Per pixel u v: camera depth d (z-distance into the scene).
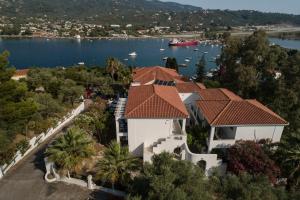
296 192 20.64
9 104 31.77
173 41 196.62
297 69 49.56
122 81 61.44
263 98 52.69
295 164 27.48
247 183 20.50
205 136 33.94
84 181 26.80
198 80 76.31
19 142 32.50
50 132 38.94
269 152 29.69
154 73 53.06
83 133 28.14
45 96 42.56
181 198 17.36
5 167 28.89
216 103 36.16
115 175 24.70
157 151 31.55
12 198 24.98
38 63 137.88
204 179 21.55
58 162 25.56
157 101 33.53
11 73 33.44
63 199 25.05
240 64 55.88
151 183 19.09
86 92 59.06
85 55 160.75
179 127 35.34
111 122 39.44
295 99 44.97
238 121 31.78
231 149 29.89
